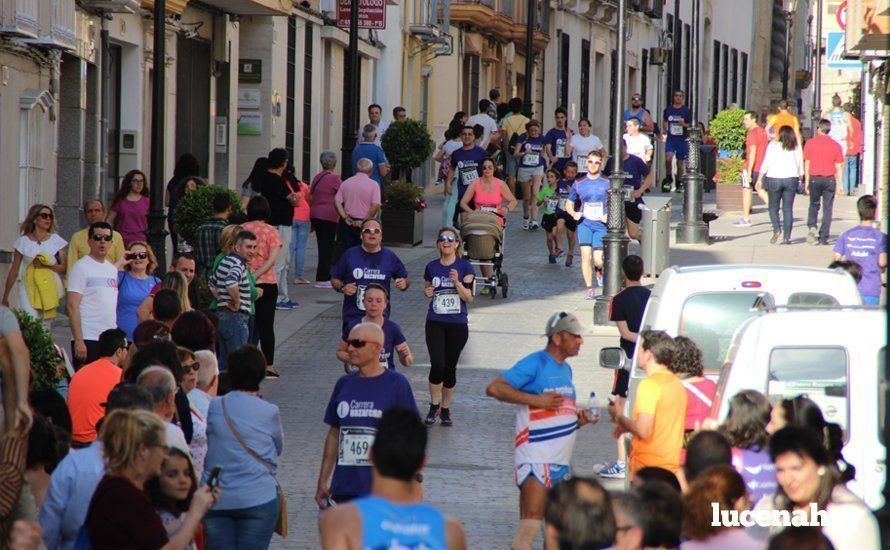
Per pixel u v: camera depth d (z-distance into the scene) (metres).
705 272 33.47
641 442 28.25
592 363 53.09
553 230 77.31
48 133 59.31
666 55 173.25
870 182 111.12
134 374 27.58
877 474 25.33
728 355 26.92
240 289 43.88
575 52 156.62
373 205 68.19
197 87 79.44
